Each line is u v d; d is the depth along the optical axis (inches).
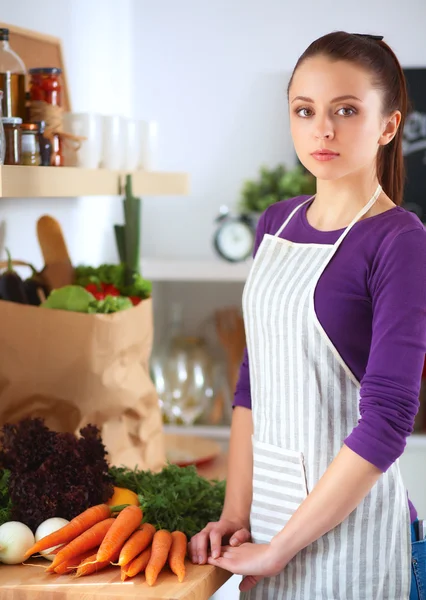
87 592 52.2
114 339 74.4
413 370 51.7
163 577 55.2
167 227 134.3
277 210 63.9
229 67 129.8
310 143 54.7
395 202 61.2
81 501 59.7
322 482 52.9
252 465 63.8
